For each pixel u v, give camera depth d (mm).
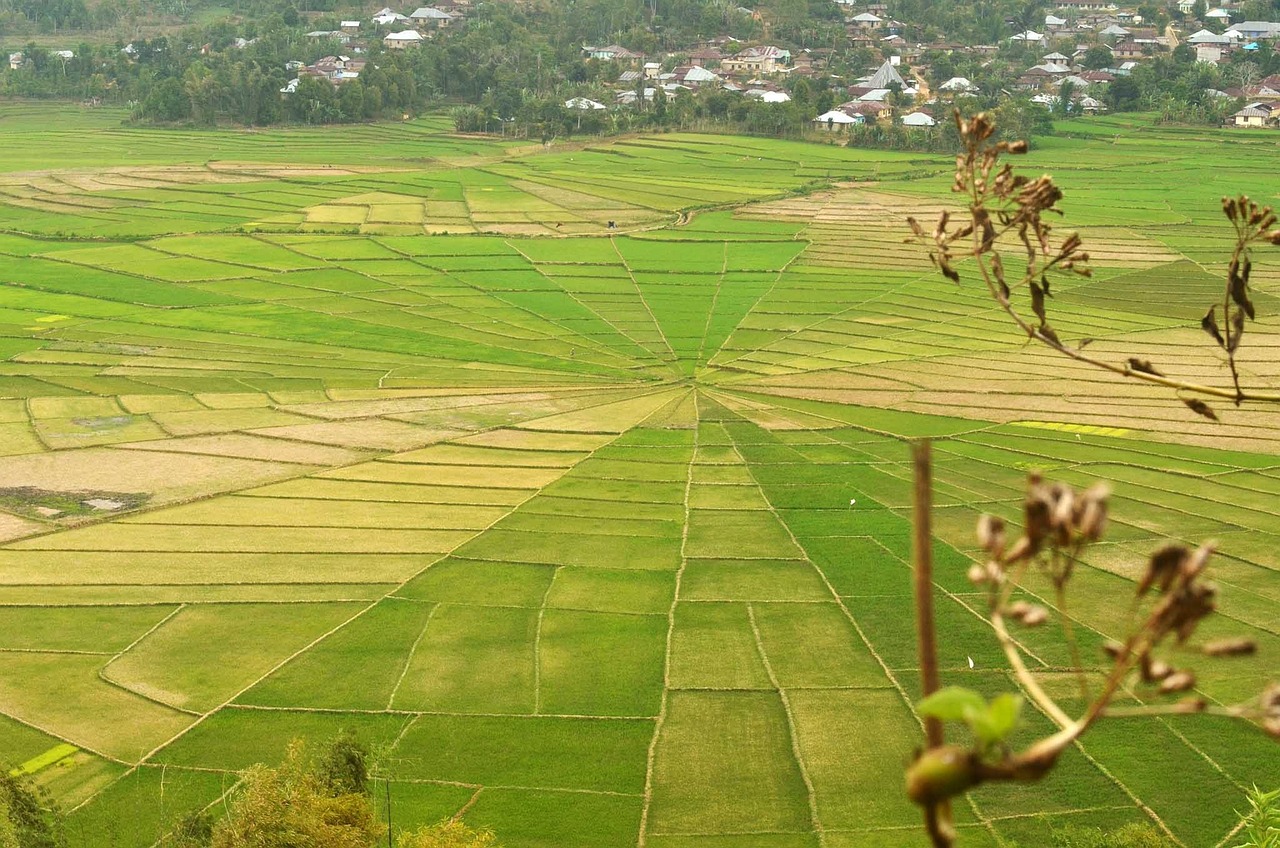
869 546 71500
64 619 61875
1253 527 73438
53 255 154125
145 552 70438
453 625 61438
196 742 51125
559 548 71375
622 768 49062
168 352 116625
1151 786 46406
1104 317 130625
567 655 58281
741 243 167375
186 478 83375
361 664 57438
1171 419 98000
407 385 108875
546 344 123875
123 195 192000
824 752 49719
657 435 96125
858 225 176750
